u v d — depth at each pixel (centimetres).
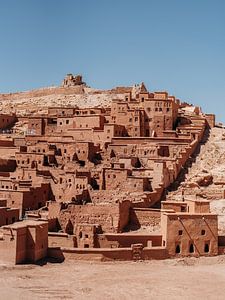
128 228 7150
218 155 9575
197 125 11031
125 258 6006
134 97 14462
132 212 7294
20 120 13225
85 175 8394
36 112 14512
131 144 9831
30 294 4706
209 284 5216
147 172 8488
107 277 5359
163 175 8169
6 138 11225
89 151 9406
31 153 9425
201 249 6303
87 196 8050
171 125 10856
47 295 4703
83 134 10531
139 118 10756
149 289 4997
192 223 6294
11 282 5025
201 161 9394
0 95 18075
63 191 8362
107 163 9162
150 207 7731
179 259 6144
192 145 9738
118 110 10988
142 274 5516
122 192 8050
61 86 18238
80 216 7094
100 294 4806
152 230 6988
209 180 8512
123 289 4969
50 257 5997
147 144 9719
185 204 7031
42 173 8788
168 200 7794
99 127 10688
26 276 5256
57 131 11275
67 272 5500
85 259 5938
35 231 5756
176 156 9175
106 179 8350
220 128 11531
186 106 13712
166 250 6188
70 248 5984
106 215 6994
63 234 6431
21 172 8900
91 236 6344
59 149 9688
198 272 5669
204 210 6669
